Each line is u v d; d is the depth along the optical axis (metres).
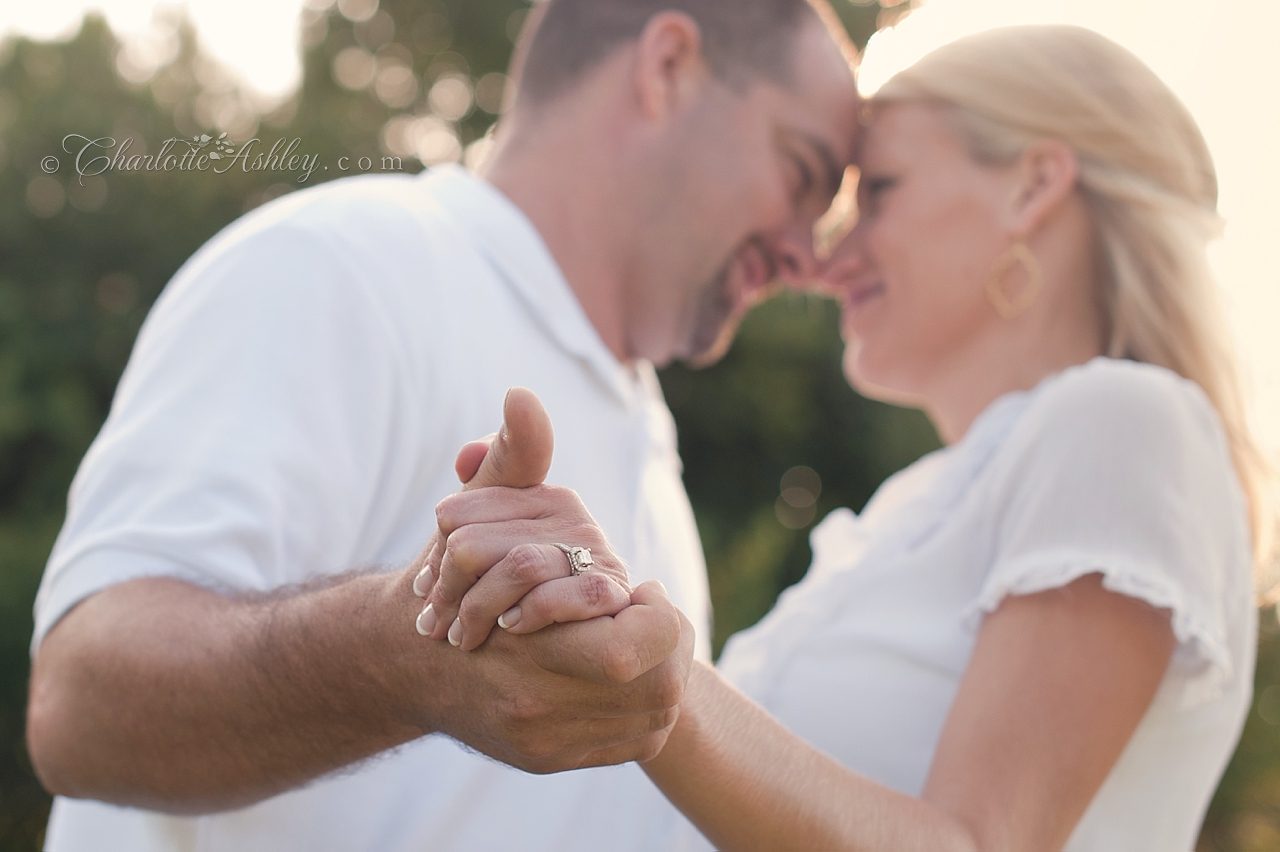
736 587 7.28
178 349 1.41
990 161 1.81
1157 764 1.49
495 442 0.89
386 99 9.19
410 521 1.53
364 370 1.43
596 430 1.82
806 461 9.18
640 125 1.93
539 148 1.95
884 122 1.97
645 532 1.90
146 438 1.33
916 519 1.71
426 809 1.45
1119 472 1.40
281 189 7.96
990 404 1.85
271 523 1.29
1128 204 1.71
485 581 0.84
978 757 1.32
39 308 8.33
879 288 1.96
